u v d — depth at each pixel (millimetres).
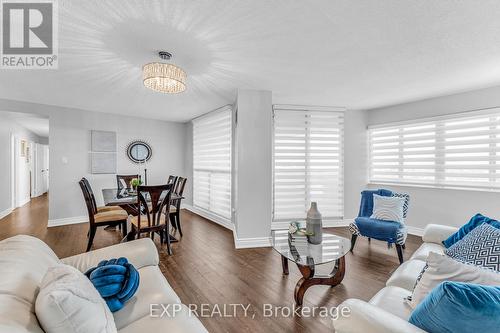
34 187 7371
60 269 998
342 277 2203
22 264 1050
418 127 3826
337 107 4250
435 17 1652
